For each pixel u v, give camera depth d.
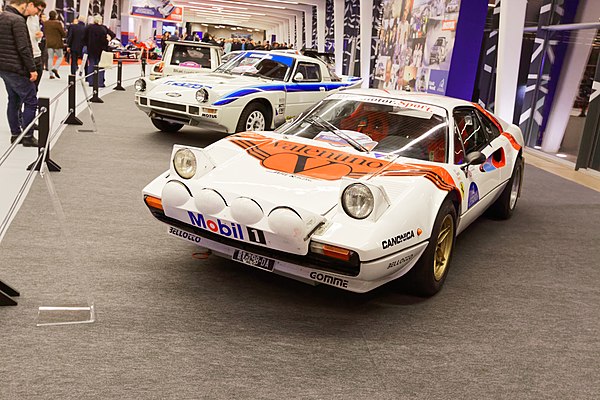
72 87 9.66
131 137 9.09
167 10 38.09
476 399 2.72
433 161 4.14
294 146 4.21
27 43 7.00
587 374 3.05
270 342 3.10
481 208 4.92
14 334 2.96
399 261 3.35
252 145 4.22
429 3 11.97
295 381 2.73
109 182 6.20
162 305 3.44
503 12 10.22
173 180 3.59
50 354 2.80
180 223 3.67
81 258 4.06
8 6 6.98
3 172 6.10
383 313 3.60
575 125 10.62
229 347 3.01
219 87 8.36
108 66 16.84
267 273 4.05
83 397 2.47
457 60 10.45
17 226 4.57
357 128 4.47
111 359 2.79
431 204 3.61
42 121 5.44
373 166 3.88
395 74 14.79
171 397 2.52
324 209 3.34
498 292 4.13
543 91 11.73
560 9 11.27
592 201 7.49
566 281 4.47
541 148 11.77
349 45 28.58
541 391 2.85
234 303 3.54
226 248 3.60
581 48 10.47
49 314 3.20
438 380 2.86
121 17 47.84
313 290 3.84
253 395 2.59
